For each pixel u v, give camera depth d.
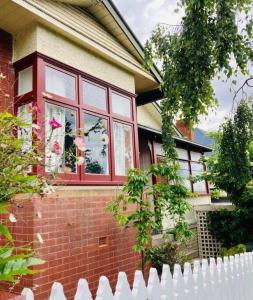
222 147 7.25
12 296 1.27
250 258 3.67
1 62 5.05
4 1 4.56
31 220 4.26
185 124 5.70
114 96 6.58
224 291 2.93
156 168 5.44
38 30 5.01
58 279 4.47
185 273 2.49
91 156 5.63
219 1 4.96
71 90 5.50
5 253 1.39
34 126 1.92
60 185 4.17
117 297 1.77
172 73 5.71
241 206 9.25
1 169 1.61
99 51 6.11
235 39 4.99
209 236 9.97
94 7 6.85
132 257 6.00
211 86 5.54
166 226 7.76
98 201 5.46
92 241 5.19
